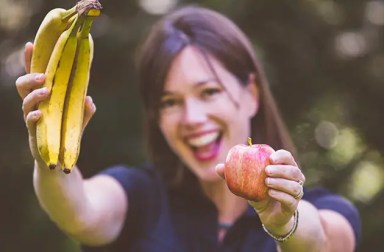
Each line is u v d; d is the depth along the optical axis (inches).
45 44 79.4
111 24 253.3
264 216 76.7
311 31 285.1
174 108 104.5
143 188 109.1
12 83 263.0
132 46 249.6
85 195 96.4
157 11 254.8
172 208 106.7
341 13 290.2
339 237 95.3
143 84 107.0
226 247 102.3
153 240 105.4
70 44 76.7
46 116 76.2
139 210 107.8
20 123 260.8
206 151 103.3
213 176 103.7
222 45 103.7
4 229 258.4
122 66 254.1
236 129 104.6
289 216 75.1
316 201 100.0
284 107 277.6
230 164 77.6
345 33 292.7
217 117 102.7
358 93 291.7
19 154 260.7
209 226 104.4
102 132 248.5
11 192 261.3
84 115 80.8
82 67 78.4
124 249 106.6
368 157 290.2
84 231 98.0
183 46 102.7
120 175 108.7
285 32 271.1
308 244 79.3
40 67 80.0
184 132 103.7
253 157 76.4
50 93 77.0
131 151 245.0
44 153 75.4
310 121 280.7
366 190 291.6
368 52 293.1
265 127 111.0
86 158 250.7
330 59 287.9
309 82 279.0
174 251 103.8
